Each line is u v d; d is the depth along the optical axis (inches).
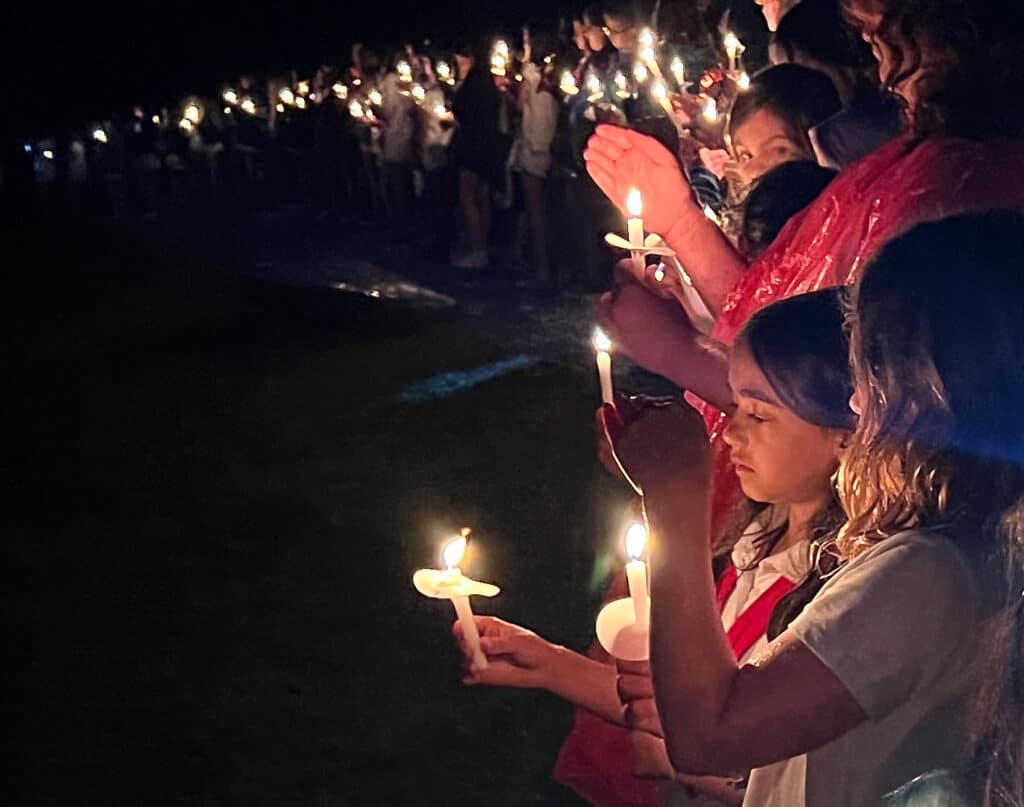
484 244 535.8
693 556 72.1
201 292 542.6
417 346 414.9
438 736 187.9
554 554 243.9
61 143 840.3
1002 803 69.4
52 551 268.5
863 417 72.2
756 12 355.3
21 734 198.4
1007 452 69.0
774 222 124.3
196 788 181.0
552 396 346.9
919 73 96.2
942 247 69.7
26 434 357.1
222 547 262.8
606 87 414.9
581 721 109.4
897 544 69.8
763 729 68.6
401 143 628.4
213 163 792.3
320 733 191.5
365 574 243.6
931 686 70.3
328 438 328.2
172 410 369.1
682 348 103.3
